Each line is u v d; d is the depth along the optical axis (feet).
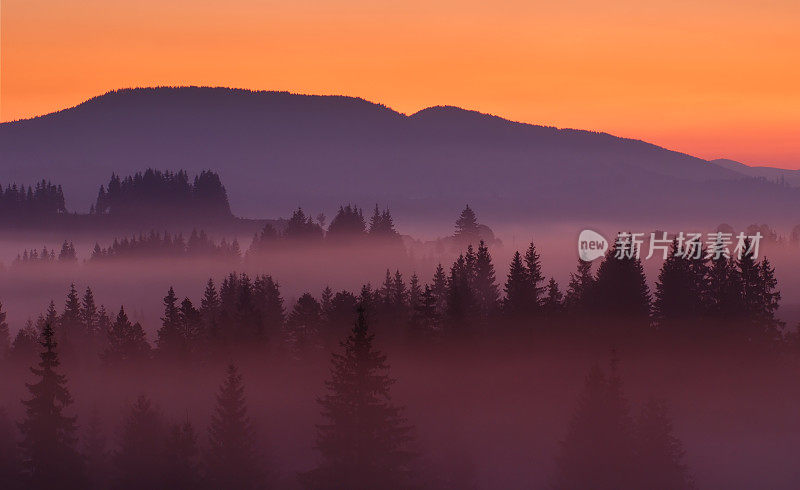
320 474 263.29
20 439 358.23
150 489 293.84
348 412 264.72
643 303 415.64
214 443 289.94
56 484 294.66
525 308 407.64
